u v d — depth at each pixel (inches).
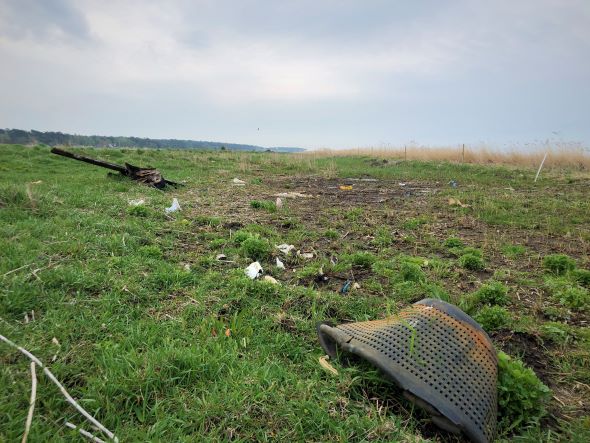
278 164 659.4
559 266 189.6
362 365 107.7
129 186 347.3
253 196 349.7
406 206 330.0
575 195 399.9
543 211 321.4
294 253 200.4
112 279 146.9
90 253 170.6
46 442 78.2
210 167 563.5
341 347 111.8
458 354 101.0
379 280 171.2
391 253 205.6
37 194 247.1
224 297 144.3
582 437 91.6
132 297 137.9
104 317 122.6
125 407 90.4
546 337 132.3
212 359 105.6
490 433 90.2
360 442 85.4
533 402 98.7
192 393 96.4
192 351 108.0
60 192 286.2
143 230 209.6
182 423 86.5
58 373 96.6
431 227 258.7
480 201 346.6
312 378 104.5
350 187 437.1
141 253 178.4
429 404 91.1
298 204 327.3
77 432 81.3
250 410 91.7
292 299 145.4
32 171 437.7
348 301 148.4
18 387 90.0
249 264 180.5
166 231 217.2
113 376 96.0
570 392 109.9
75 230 196.9
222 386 98.7
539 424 95.4
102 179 372.5
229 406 91.2
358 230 246.2
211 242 201.6
